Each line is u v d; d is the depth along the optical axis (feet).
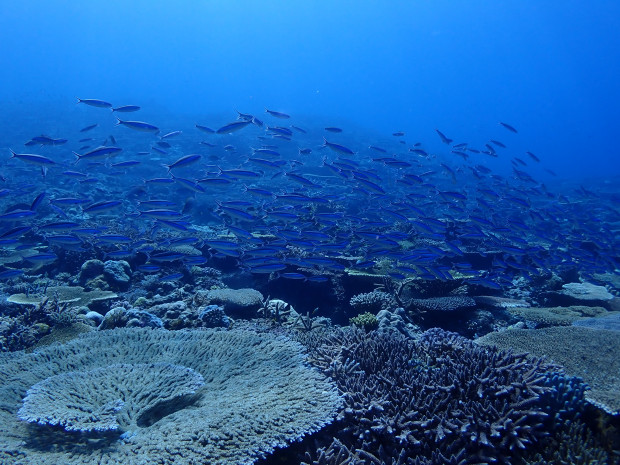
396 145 180.45
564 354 20.36
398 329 27.20
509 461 13.34
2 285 37.42
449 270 35.88
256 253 34.04
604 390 17.26
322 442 14.10
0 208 60.18
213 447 11.98
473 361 16.19
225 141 139.33
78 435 13.07
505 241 48.70
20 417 12.57
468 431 13.60
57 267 42.32
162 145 57.72
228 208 34.09
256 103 511.40
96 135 162.09
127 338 20.57
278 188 87.04
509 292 42.24
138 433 13.03
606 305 38.34
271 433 12.67
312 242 33.45
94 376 15.69
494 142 69.72
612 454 14.19
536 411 14.02
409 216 52.24
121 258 41.91
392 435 13.83
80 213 64.34
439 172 129.39
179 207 71.20
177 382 15.66
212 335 20.90
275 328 27.53
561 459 13.61
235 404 14.39
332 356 18.63
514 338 22.22
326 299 37.06
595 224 74.69
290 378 16.26
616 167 405.18
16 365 17.63
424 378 15.76
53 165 39.09
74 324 26.11
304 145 152.56
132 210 69.41
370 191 42.70
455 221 53.31
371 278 36.55
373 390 15.56
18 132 169.68
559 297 39.73
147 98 303.48
